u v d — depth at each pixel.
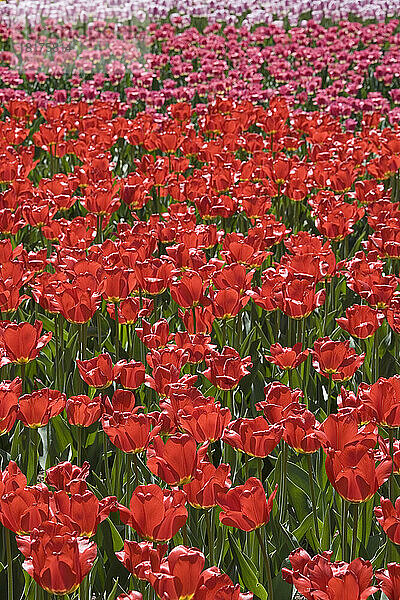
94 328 5.30
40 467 4.15
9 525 2.40
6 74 14.10
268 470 3.99
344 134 9.16
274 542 3.18
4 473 2.52
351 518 3.33
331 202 6.31
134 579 2.87
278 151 8.96
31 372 4.82
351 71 15.57
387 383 2.99
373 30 17.73
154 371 3.36
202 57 16.05
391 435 3.06
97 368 3.38
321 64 15.20
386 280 4.58
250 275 4.48
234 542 2.99
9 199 6.37
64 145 8.95
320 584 2.07
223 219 6.95
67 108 11.06
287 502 3.54
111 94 12.84
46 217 5.93
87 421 3.27
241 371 3.45
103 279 4.39
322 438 2.70
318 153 8.10
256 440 2.80
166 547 2.33
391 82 14.80
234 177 7.15
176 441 2.56
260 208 6.45
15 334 3.70
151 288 4.55
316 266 4.64
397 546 2.97
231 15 19.97
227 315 4.20
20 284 4.58
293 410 3.01
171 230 5.64
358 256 5.20
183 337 3.88
